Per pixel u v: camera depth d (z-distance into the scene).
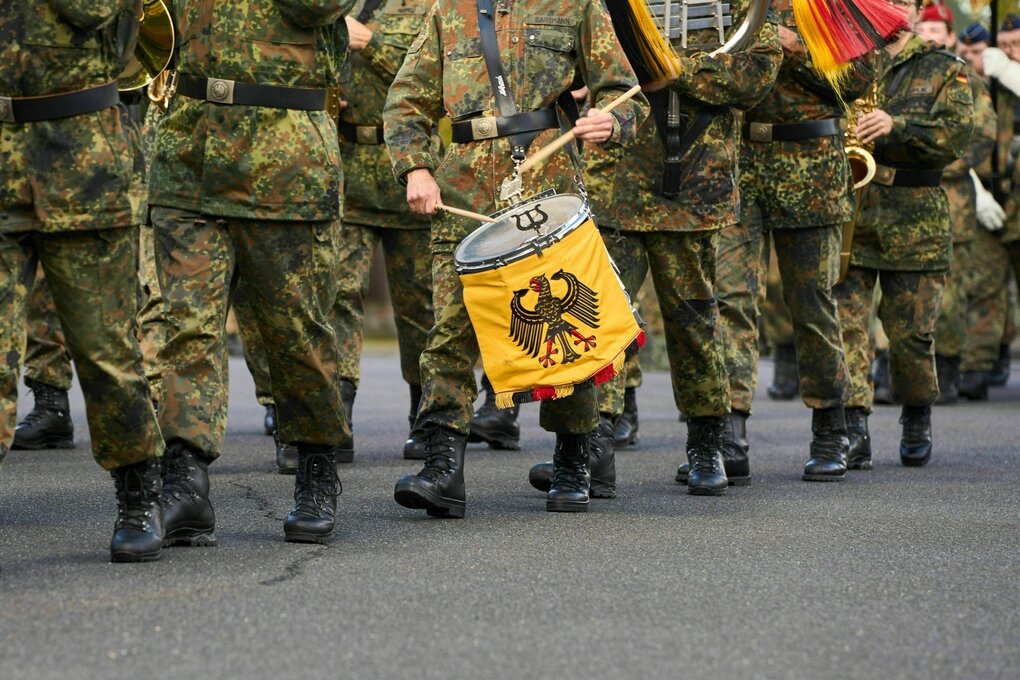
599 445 13.66
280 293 10.51
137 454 9.91
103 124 9.32
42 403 16.94
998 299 25.73
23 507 12.52
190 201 10.41
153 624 8.35
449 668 7.62
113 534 10.66
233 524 11.82
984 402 25.36
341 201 10.75
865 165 16.31
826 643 8.20
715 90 13.13
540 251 11.15
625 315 11.33
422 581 9.59
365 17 16.56
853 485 14.95
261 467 15.58
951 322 24.61
